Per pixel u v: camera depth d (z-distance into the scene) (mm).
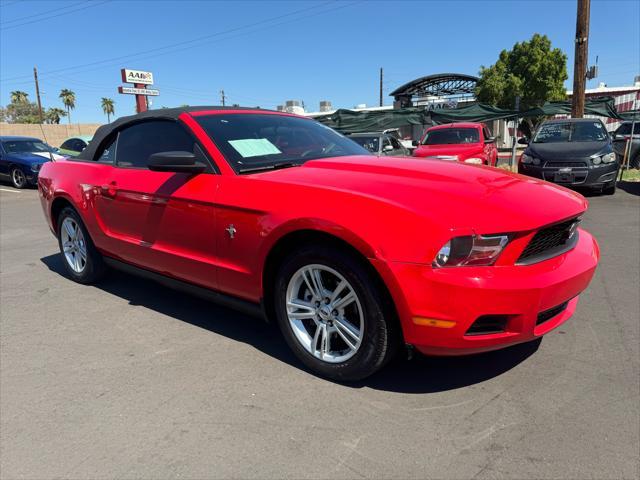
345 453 2268
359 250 2494
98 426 2533
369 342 2633
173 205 3432
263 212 2869
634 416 2479
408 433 2396
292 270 2891
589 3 12734
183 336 3586
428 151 11258
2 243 7012
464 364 3061
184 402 2727
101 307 4207
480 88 31062
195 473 2170
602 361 3049
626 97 29641
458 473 2117
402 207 2479
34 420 2602
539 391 2732
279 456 2260
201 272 3361
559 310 2809
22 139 16125
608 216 7758
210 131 3484
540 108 19453
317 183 2838
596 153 9445
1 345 3506
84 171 4414
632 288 4363
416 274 2369
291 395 2764
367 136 11883
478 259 2387
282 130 3885
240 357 3238
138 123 4070
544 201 2729
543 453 2225
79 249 4758
